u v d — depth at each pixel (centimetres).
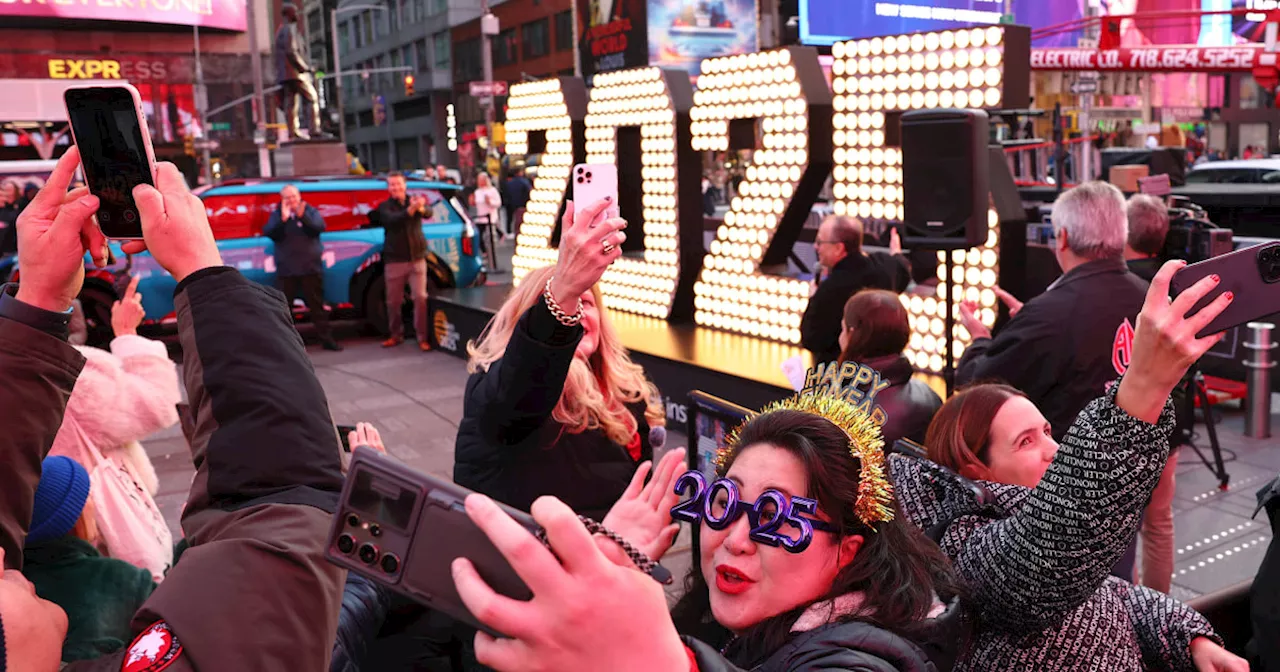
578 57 4106
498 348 252
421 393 881
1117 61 1421
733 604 121
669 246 890
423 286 1062
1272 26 1313
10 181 1198
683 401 738
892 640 112
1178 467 613
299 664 84
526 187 1897
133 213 108
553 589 60
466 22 6322
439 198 1151
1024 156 1462
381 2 7450
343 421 796
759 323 815
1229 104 4194
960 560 160
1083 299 360
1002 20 1892
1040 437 214
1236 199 1038
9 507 100
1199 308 126
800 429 124
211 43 4306
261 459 94
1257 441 658
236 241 1055
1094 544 139
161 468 672
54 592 196
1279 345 741
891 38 697
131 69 4172
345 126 8562
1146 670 204
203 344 97
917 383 329
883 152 718
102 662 92
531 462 251
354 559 70
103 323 990
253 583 84
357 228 1121
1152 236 487
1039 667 166
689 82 879
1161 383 130
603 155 951
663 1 3628
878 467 124
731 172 3203
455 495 69
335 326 1216
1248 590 248
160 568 313
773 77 780
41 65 3991
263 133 3753
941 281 679
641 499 132
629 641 61
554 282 207
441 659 196
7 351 101
